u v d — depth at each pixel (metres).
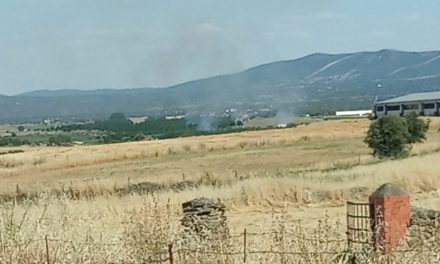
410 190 33.22
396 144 55.50
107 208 21.84
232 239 12.68
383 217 11.70
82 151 83.06
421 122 63.25
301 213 27.00
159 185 41.19
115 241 12.09
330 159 61.66
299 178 35.72
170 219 14.73
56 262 11.46
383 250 10.95
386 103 145.50
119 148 84.56
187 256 11.27
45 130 197.12
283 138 91.00
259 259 11.05
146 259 11.30
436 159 42.69
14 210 14.01
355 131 96.06
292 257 10.87
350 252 11.00
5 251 11.59
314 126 117.19
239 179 40.91
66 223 13.33
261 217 25.33
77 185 40.78
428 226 11.97
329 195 31.53
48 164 70.88
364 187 32.94
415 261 10.49
